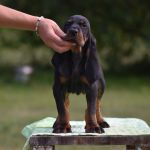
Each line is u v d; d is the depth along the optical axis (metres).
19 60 20.12
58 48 3.96
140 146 4.02
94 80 4.12
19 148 7.81
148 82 16.44
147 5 18.20
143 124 4.68
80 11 17.44
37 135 3.98
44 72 17.84
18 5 17.22
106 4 17.78
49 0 17.08
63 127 4.12
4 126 9.59
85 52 4.10
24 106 12.19
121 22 18.12
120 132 4.18
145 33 18.41
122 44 18.52
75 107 11.83
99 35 17.84
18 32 18.98
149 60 19.38
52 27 4.04
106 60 18.78
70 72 4.11
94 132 4.09
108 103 12.52
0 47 19.59
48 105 12.31
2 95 13.90
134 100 13.09
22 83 15.95
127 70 18.55
